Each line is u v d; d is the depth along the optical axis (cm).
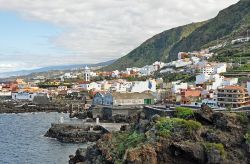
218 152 9056
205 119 10200
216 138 9481
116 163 9519
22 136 18675
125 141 10719
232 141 9538
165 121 10069
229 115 10075
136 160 9069
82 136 17600
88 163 11006
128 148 9800
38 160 13625
